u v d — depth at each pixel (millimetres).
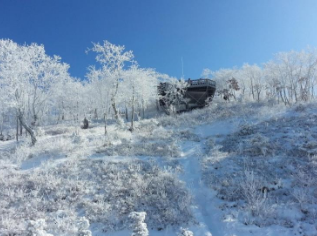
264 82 42156
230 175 12023
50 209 9547
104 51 25859
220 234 8008
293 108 23781
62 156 15477
